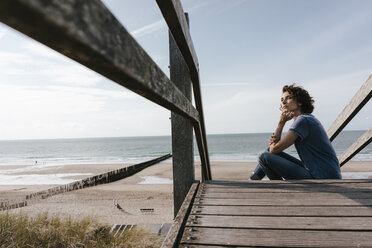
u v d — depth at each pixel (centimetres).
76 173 2791
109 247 350
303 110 229
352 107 213
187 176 202
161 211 1192
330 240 113
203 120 223
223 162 3384
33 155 6656
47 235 362
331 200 162
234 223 132
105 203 1348
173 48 209
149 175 2423
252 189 191
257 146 6938
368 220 132
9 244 324
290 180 208
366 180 200
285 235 119
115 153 6278
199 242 113
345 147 5303
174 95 80
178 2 103
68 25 23
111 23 34
